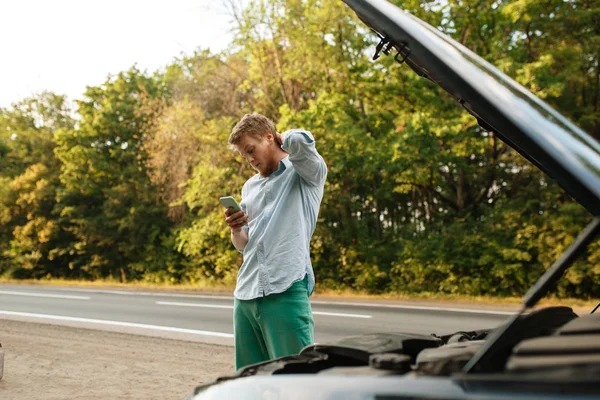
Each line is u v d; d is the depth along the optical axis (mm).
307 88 22938
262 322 3004
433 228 21219
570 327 1546
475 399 1209
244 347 3143
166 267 29516
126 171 33281
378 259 20938
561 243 16844
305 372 1752
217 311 12766
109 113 34688
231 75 23250
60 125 41438
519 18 17344
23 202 35281
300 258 3018
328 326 10273
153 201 32031
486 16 18812
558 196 17750
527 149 1599
